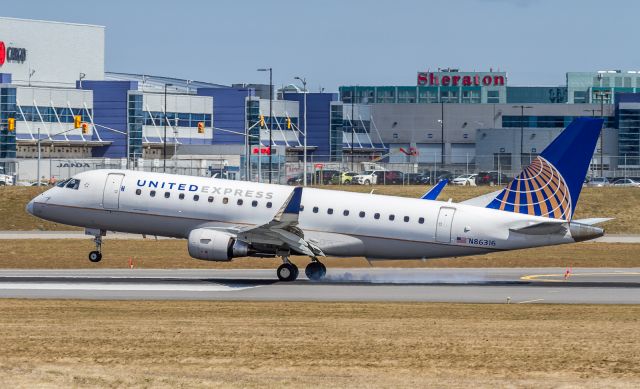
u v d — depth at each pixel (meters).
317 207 172.38
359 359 98.12
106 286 161.88
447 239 168.75
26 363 95.44
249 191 175.00
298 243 166.12
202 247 167.38
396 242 170.12
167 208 177.00
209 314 129.12
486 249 168.12
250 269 195.12
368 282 170.38
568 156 166.00
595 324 121.69
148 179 180.12
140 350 102.12
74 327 116.56
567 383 88.88
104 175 182.50
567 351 102.94
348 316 127.94
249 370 93.19
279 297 148.50
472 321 123.88
